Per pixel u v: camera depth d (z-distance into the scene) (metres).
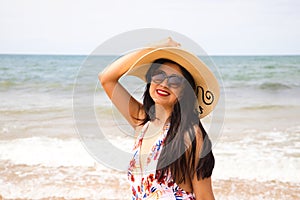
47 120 11.82
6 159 7.73
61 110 13.45
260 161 7.58
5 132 10.18
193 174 2.50
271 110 13.73
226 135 9.95
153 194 2.56
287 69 22.81
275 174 6.86
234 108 14.10
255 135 9.97
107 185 6.28
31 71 21.55
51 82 19.95
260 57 29.22
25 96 16.56
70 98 15.92
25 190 6.10
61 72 22.19
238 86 20.09
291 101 15.31
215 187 6.23
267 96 16.62
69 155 7.93
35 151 8.24
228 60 27.62
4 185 6.29
